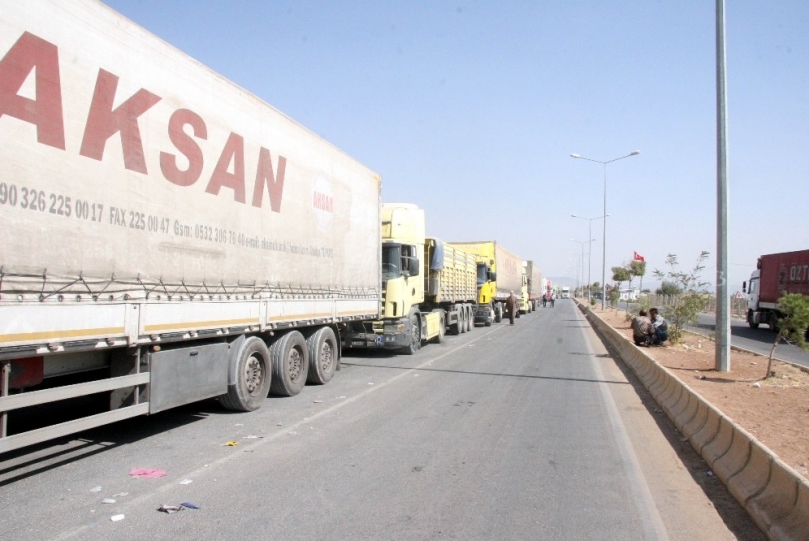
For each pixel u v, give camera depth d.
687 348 18.34
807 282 25.94
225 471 6.15
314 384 11.80
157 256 6.89
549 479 6.09
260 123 9.18
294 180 10.23
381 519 4.93
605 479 6.13
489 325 33.12
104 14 6.18
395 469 6.31
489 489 5.75
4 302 4.98
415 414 9.11
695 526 4.93
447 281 22.64
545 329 30.38
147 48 6.81
